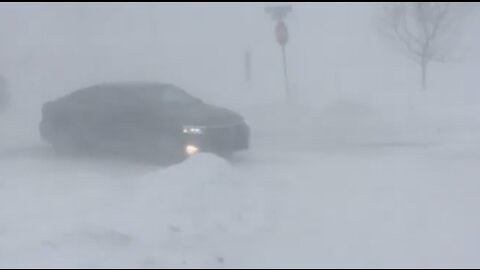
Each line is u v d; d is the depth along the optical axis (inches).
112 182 472.4
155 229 331.6
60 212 374.6
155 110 567.8
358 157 593.3
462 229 350.6
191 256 305.0
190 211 357.7
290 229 353.1
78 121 604.1
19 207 392.5
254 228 352.5
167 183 400.8
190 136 549.0
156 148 562.3
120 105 585.3
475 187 450.6
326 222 366.0
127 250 308.0
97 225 334.3
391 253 313.4
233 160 581.3
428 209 391.9
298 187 453.4
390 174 502.3
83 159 591.8
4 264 287.9
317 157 596.7
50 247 311.0
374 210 390.6
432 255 309.4
